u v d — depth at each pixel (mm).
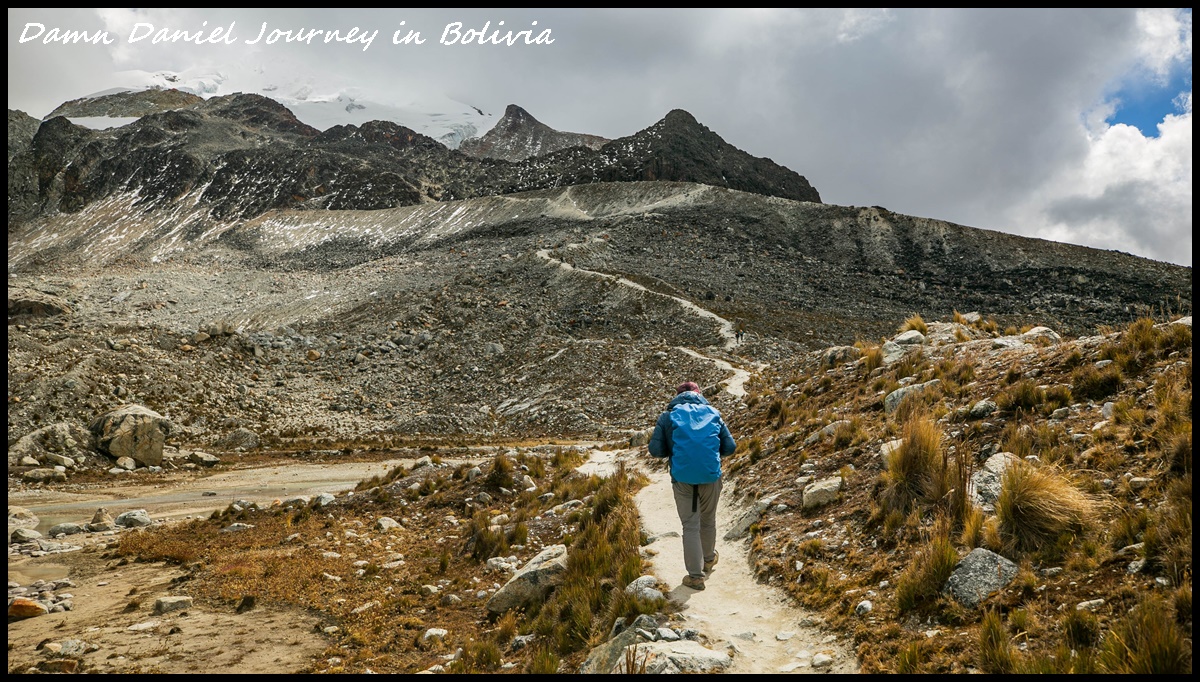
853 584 5754
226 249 180000
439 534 12164
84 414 29594
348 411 48031
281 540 12250
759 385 23172
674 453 6793
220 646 6848
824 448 9680
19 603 8242
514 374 58625
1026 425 7363
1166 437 5648
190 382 39781
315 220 199125
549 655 5469
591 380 52688
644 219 148625
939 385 10203
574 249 112438
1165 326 7945
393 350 65125
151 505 19312
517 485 15477
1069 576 4730
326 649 6719
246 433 34906
